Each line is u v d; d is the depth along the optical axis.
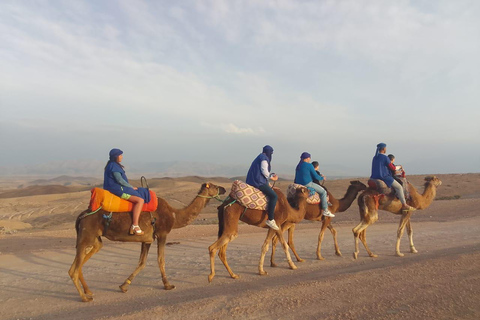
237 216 9.59
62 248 14.35
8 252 13.62
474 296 6.77
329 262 11.23
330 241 15.12
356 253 11.70
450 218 22.16
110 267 11.14
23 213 43.34
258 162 9.86
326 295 7.04
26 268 11.22
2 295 8.60
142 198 8.38
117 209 8.16
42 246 14.88
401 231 11.98
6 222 30.17
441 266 8.73
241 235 17.09
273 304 6.64
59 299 8.21
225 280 9.42
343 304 6.59
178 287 8.88
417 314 6.02
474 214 23.16
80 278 8.24
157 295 8.23
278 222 10.09
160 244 8.84
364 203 11.75
